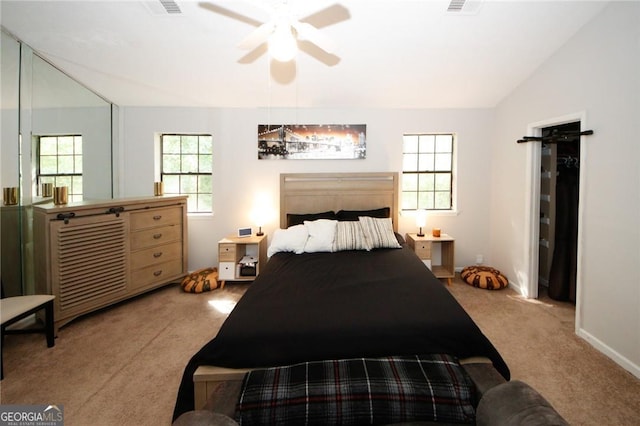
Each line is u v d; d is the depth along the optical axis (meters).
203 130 3.86
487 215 3.98
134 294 3.08
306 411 1.18
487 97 3.62
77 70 3.04
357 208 3.87
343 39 2.64
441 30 2.53
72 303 2.57
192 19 2.38
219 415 1.10
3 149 2.50
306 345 1.49
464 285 3.55
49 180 3.70
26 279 2.66
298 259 2.80
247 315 1.69
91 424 1.57
